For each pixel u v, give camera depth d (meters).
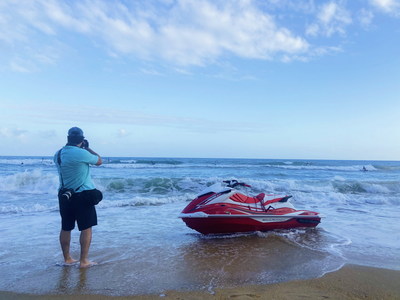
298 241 6.00
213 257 4.93
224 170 30.75
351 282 3.84
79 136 4.50
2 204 9.96
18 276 4.01
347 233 6.69
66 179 4.34
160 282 3.81
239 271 4.25
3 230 6.68
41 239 5.95
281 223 6.80
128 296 3.39
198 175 23.66
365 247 5.60
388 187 15.90
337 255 5.05
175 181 14.91
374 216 8.74
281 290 3.56
